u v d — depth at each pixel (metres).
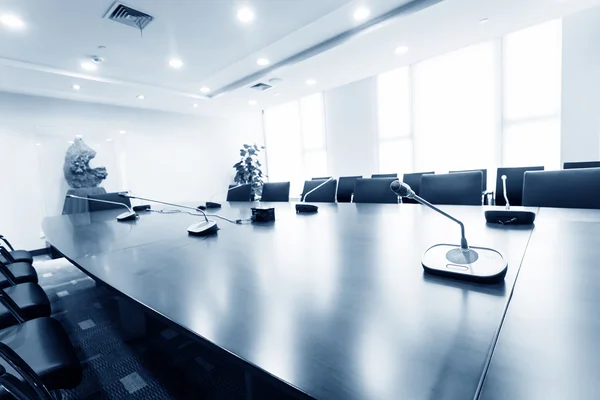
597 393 0.31
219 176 6.75
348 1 2.62
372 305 0.57
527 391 0.32
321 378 0.37
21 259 2.18
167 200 5.87
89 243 1.39
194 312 0.58
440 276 0.70
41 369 0.79
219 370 1.43
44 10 2.36
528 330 0.44
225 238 1.34
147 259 1.04
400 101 4.99
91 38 2.85
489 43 4.08
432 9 2.79
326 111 5.97
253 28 2.90
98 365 1.51
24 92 4.23
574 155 3.52
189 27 2.80
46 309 1.28
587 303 0.52
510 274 0.68
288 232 1.39
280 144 7.02
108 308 2.25
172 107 5.54
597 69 3.35
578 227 1.08
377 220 1.57
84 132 4.84
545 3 2.81
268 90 4.86
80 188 4.71
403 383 0.35
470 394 0.32
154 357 1.56
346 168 5.77
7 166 4.16
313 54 3.58
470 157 4.36
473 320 0.49
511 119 4.00
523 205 1.72
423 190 2.25
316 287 0.68
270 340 0.46
